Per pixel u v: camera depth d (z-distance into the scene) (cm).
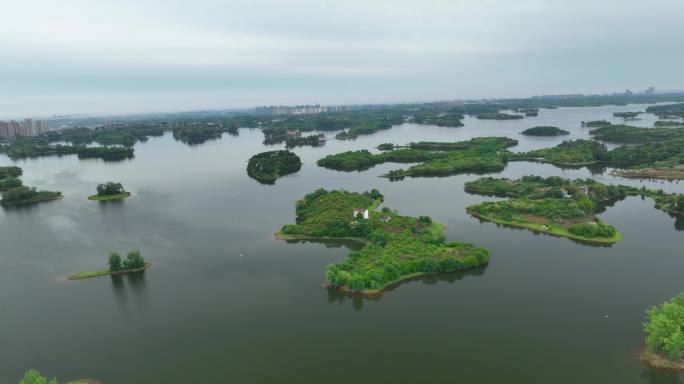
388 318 14938
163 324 14825
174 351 13350
